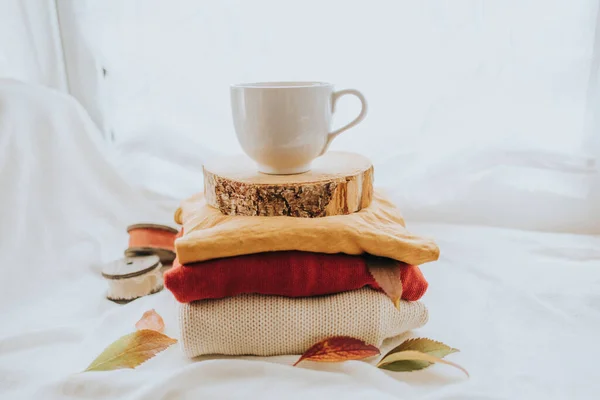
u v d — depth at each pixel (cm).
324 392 47
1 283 68
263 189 55
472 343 56
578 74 81
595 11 78
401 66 84
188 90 89
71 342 57
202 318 51
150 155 94
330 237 52
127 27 87
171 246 77
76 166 86
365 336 53
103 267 69
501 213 91
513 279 71
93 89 93
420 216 92
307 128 55
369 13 82
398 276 52
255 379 48
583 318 60
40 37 90
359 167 61
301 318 52
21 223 74
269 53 86
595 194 86
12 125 77
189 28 86
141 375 50
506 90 84
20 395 47
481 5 80
